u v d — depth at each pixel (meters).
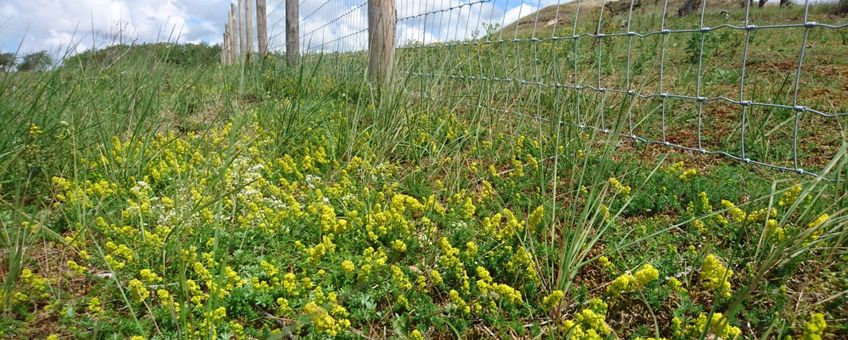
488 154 4.12
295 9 9.51
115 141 4.03
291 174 3.95
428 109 4.64
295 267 2.78
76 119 4.18
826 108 4.69
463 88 5.24
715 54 7.79
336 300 2.38
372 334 2.28
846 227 2.27
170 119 5.32
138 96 5.12
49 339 1.98
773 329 2.10
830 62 6.74
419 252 2.86
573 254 2.38
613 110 4.74
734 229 2.72
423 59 5.50
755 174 3.54
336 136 4.49
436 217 3.12
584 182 3.41
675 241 2.80
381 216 2.90
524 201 3.32
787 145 4.00
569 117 3.95
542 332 2.20
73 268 2.49
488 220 2.82
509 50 6.69
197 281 2.58
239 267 2.68
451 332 2.31
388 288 2.48
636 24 11.82
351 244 2.89
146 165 3.84
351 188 3.55
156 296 2.53
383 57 5.57
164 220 3.01
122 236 2.81
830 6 14.62
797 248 2.32
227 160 2.32
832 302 2.17
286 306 2.31
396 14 5.68
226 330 2.23
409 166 4.14
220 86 6.44
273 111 5.19
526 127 4.57
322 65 6.78
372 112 4.76
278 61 8.27
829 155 3.81
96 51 5.28
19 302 2.35
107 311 2.34
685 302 2.27
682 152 4.16
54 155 3.63
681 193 3.28
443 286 2.52
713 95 5.47
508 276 2.62
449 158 3.90
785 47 8.48
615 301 2.38
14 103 4.03
